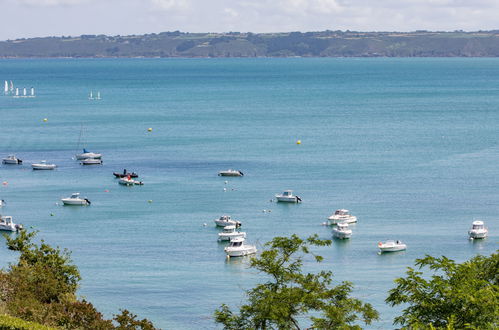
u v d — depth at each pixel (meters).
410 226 177.62
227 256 155.38
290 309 74.06
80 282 137.38
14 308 81.81
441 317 63.09
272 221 183.75
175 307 126.56
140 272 144.25
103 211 192.62
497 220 182.12
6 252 158.00
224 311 80.31
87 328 83.50
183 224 180.12
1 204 198.62
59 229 175.62
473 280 64.69
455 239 167.62
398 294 67.00
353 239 168.00
